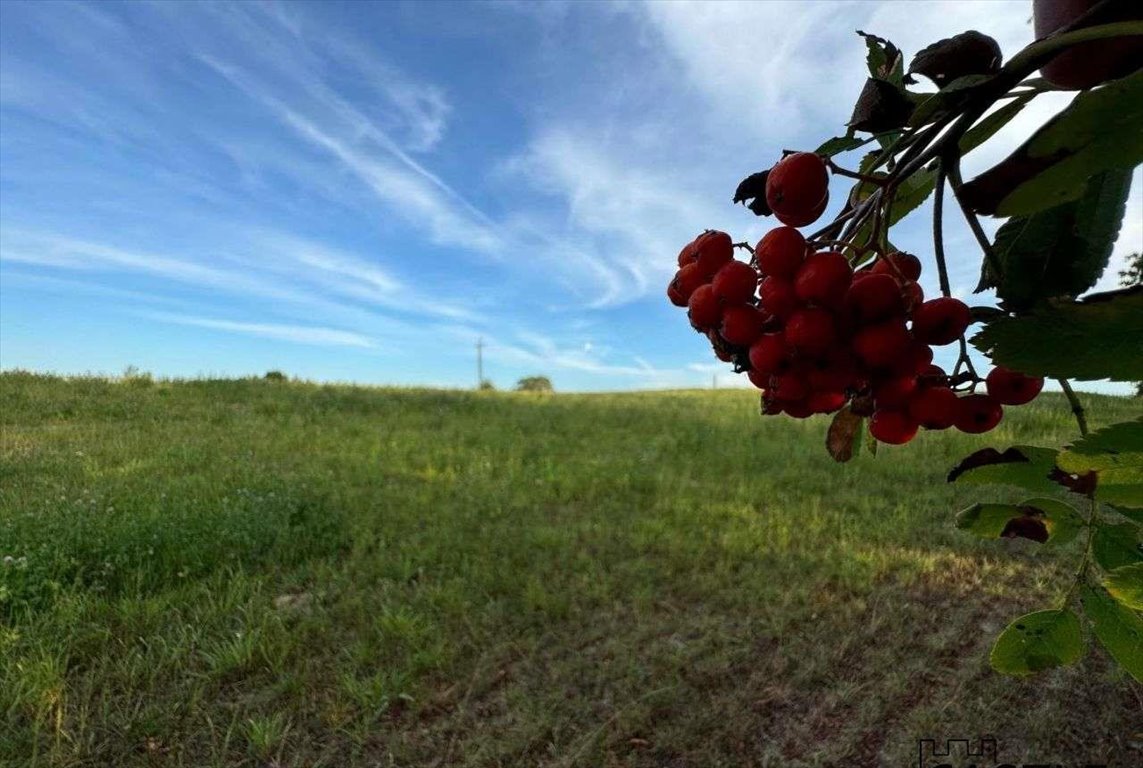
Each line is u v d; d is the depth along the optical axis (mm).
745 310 695
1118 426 667
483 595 4047
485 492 6227
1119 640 830
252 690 3117
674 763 2773
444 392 14578
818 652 3459
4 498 5309
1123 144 682
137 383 12734
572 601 4031
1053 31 742
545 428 10367
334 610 3811
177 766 2645
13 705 2795
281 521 4918
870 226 907
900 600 4035
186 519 4633
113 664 3219
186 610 3756
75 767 2582
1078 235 756
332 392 13086
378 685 3090
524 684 3258
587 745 2807
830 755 2791
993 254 758
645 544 4906
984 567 4438
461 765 2750
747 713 3037
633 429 10352
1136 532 817
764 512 5773
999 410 741
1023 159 711
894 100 692
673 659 3367
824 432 9641
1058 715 2922
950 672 3305
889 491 6379
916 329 670
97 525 4453
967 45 714
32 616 3500
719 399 15133
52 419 9250
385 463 7344
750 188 757
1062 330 583
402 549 4719
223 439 8195
